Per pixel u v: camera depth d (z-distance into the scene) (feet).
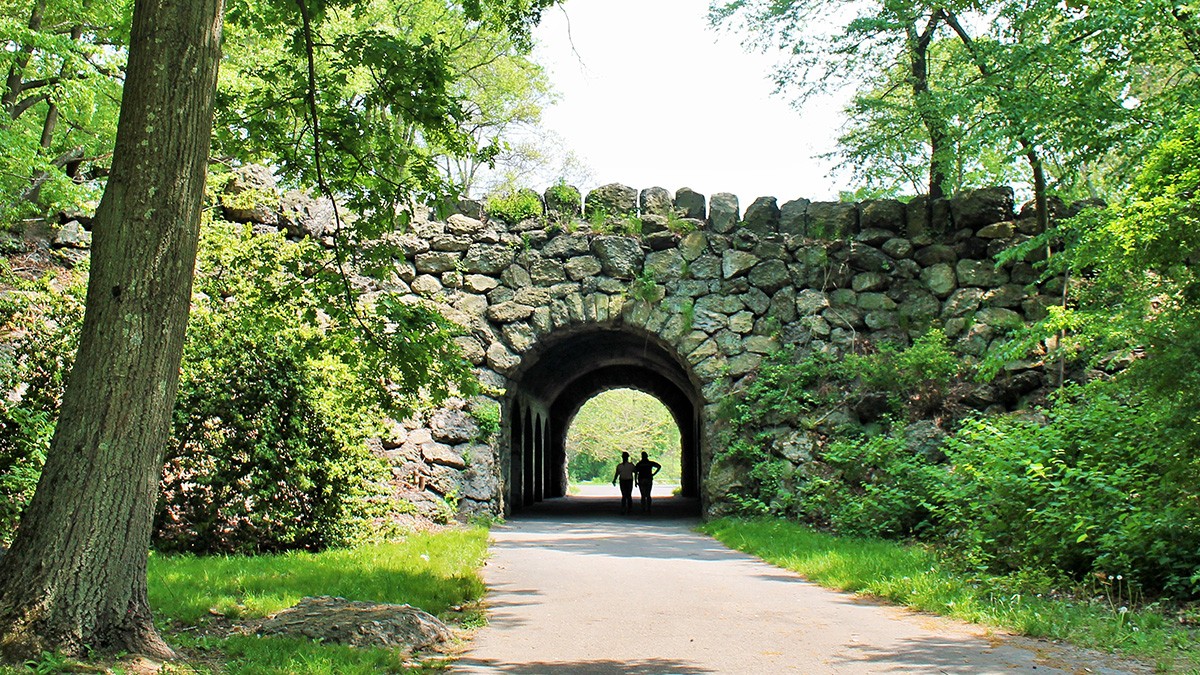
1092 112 46.60
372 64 29.91
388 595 26.30
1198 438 26.96
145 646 17.67
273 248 39.47
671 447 245.86
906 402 57.26
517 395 70.13
